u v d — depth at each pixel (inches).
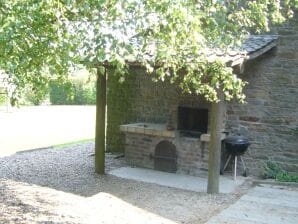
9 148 427.5
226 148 319.6
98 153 322.0
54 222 203.0
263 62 320.8
